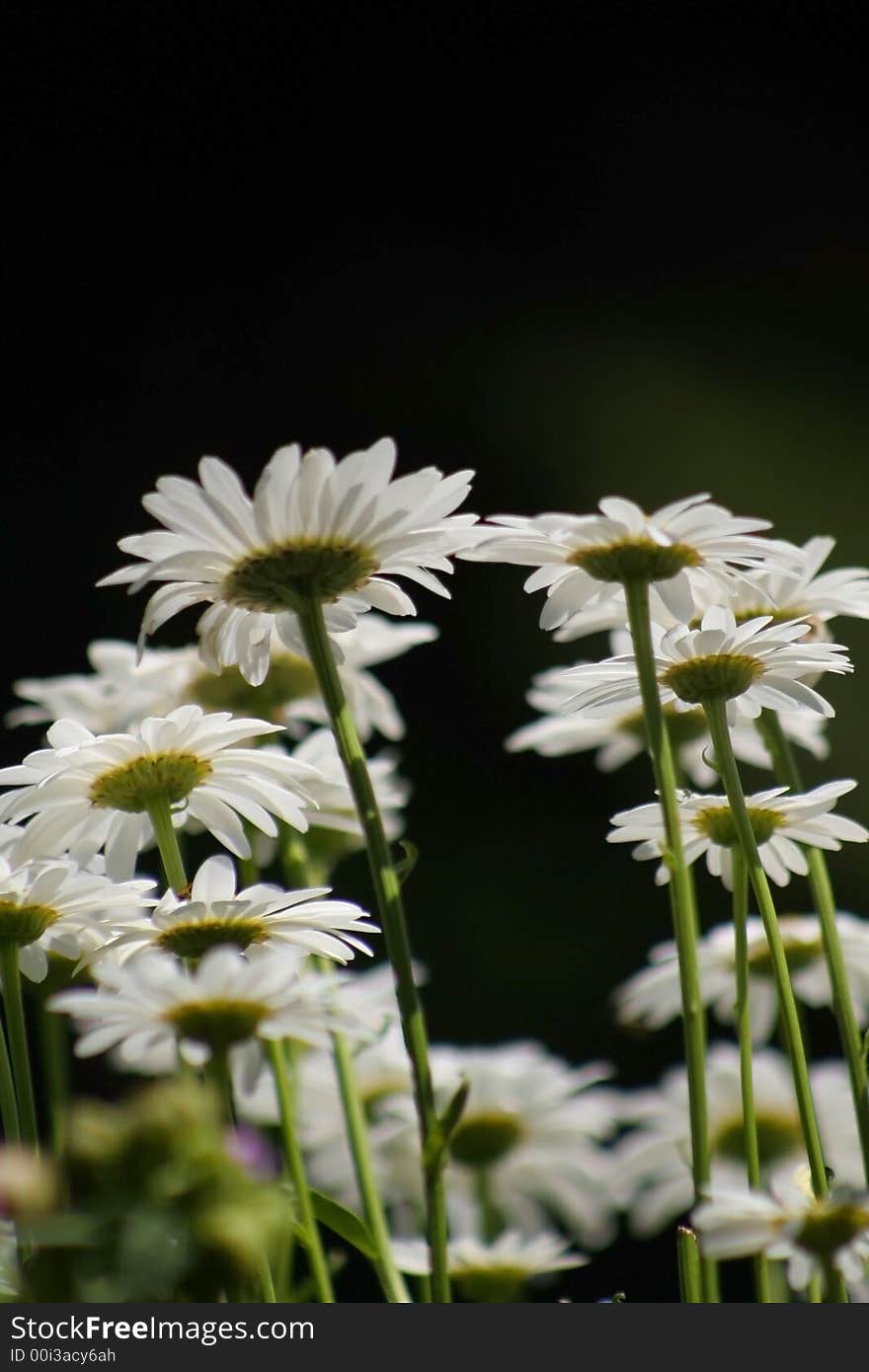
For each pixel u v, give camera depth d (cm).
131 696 197
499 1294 182
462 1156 192
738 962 180
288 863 189
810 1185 176
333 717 177
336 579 179
